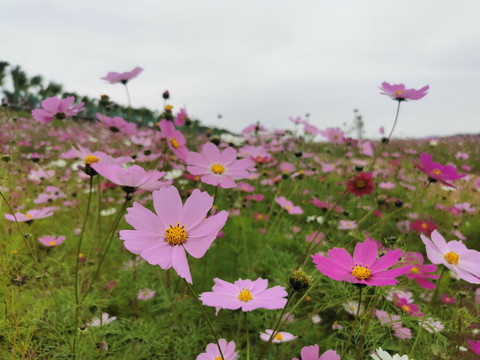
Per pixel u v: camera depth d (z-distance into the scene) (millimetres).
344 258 302
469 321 502
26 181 1129
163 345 489
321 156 1704
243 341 537
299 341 529
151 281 625
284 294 307
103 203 894
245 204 938
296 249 787
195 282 643
